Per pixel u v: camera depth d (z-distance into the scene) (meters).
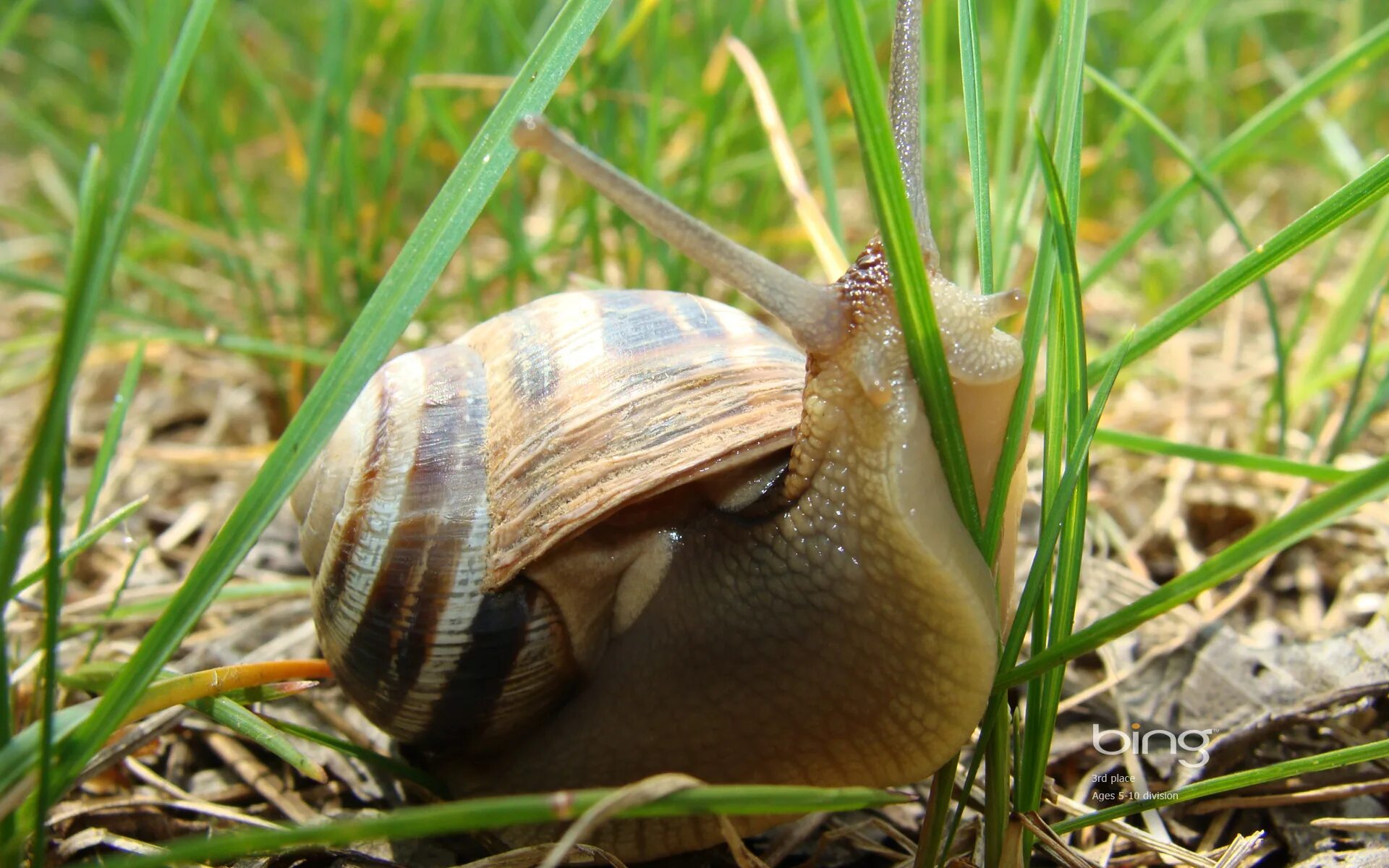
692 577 0.13
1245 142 0.16
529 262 0.18
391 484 0.13
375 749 0.14
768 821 0.13
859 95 0.11
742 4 0.18
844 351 0.12
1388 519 0.15
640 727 0.13
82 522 0.13
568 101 0.18
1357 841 0.12
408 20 0.24
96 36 0.31
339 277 0.20
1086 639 0.11
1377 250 0.17
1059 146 0.12
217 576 0.11
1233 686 0.14
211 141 0.23
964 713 0.12
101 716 0.11
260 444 0.19
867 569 0.12
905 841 0.13
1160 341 0.12
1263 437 0.17
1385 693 0.13
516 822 0.10
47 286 0.18
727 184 0.24
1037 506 0.16
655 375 0.13
